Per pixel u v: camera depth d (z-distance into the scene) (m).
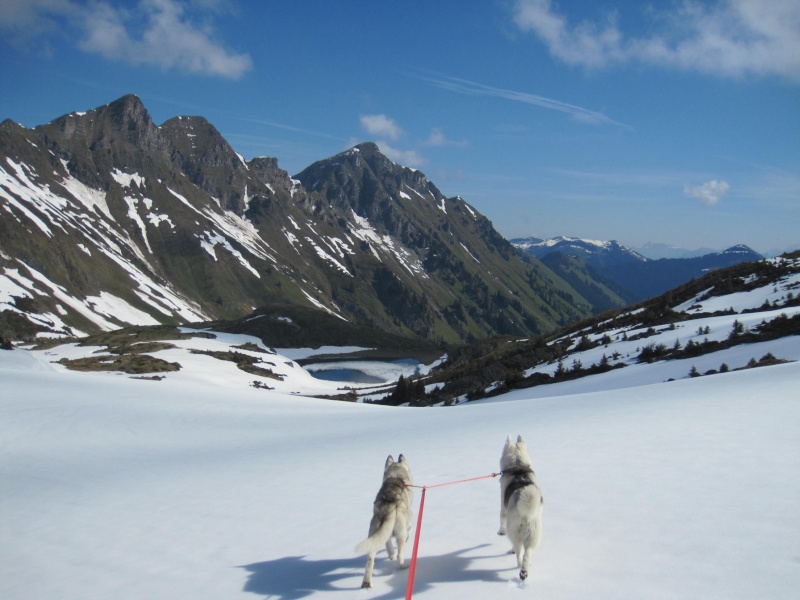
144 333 143.38
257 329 194.12
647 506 9.07
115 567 9.90
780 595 5.75
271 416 36.28
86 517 13.88
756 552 6.85
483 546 8.50
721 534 7.54
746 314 68.81
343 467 16.67
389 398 89.06
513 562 7.73
